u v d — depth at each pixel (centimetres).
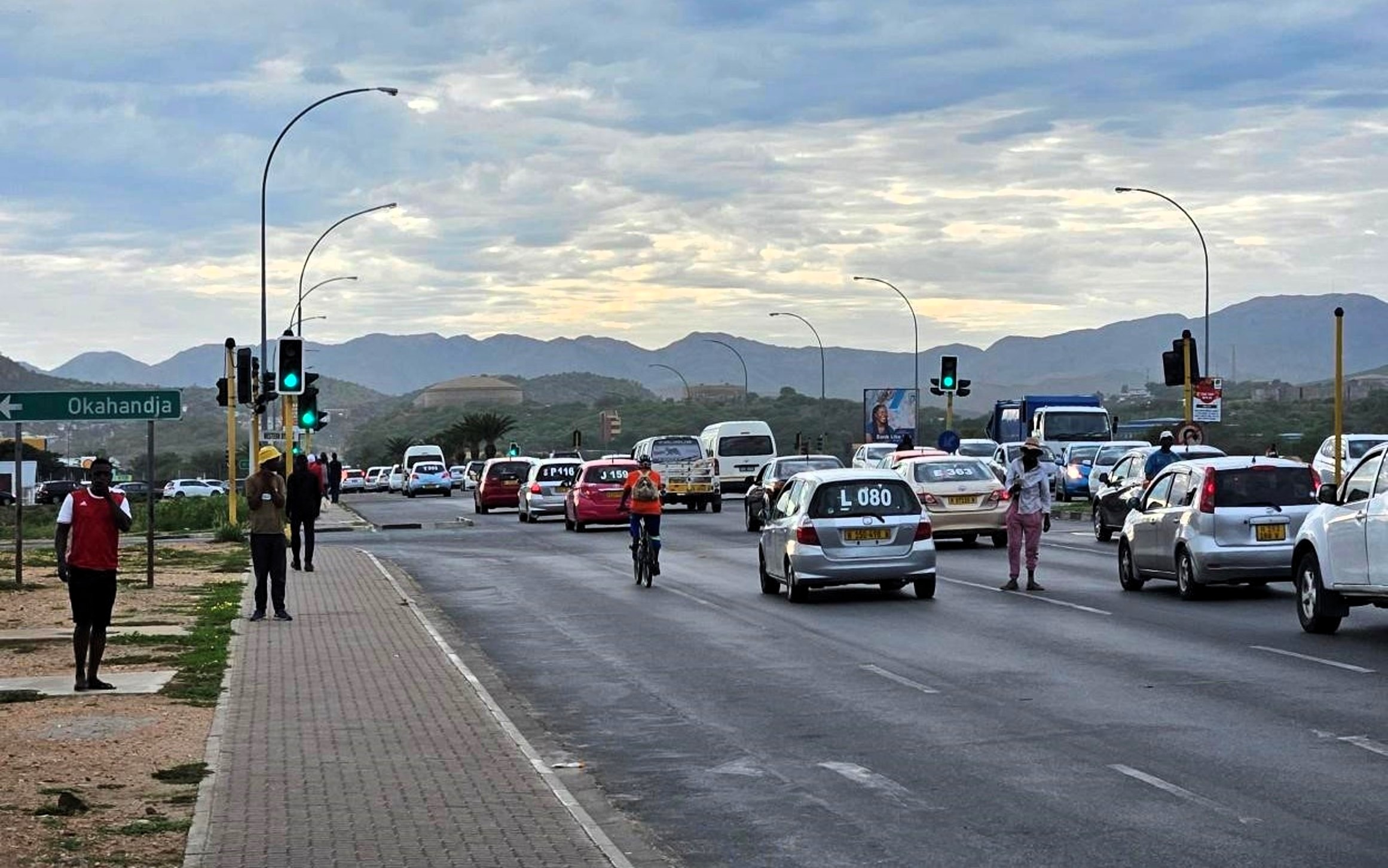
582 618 2281
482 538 4297
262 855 910
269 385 4031
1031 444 2512
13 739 1298
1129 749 1216
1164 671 1608
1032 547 2514
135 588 2698
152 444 2705
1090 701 1442
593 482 4562
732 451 6278
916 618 2155
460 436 14862
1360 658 1672
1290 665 1625
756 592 2612
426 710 1430
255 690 1551
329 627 2105
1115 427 6147
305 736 1299
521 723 1423
